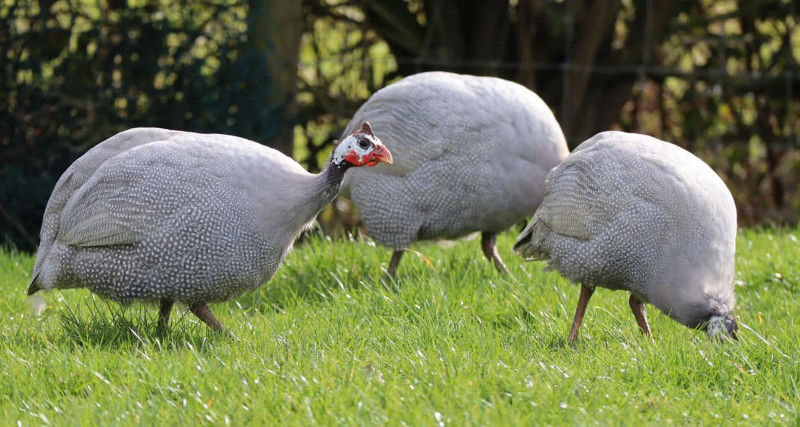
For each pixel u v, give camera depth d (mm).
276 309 10453
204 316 8953
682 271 8430
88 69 14117
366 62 16453
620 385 7570
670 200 8484
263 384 7371
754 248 12508
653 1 16766
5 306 10164
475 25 17000
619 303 10148
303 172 8734
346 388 7219
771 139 17797
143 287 8500
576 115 16969
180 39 14078
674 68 17516
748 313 9844
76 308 9695
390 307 9719
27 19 13898
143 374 7562
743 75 17391
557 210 8945
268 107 14430
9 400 7258
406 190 10883
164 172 8375
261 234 8477
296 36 14727
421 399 7098
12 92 14055
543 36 16734
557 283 10648
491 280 10695
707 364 7855
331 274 10867
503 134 10609
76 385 7613
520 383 7344
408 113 10812
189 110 14203
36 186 14023
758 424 6875
